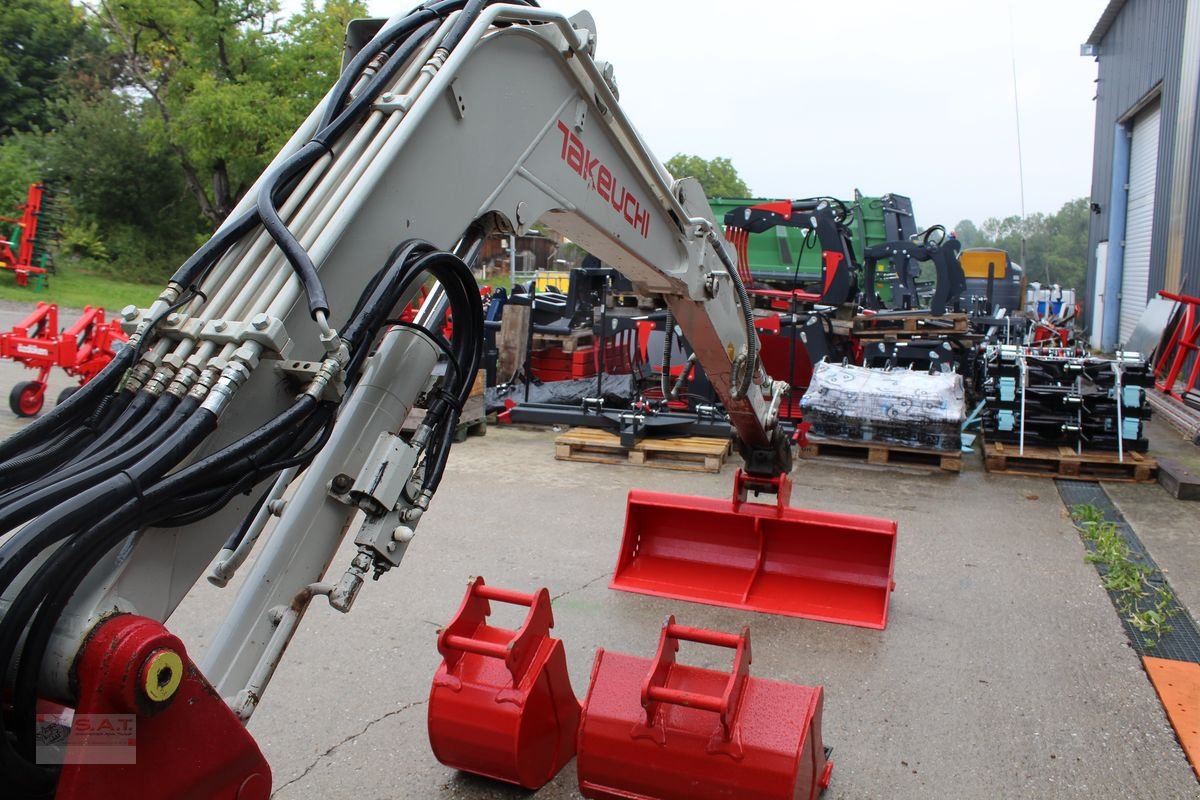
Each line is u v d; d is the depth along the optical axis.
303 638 4.63
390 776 3.46
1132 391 8.28
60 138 32.31
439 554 5.95
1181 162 16.31
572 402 10.01
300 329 1.94
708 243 3.82
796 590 5.21
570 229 3.07
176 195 33.38
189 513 1.69
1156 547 6.26
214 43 28.08
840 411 8.70
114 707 1.45
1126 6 22.03
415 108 2.14
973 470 8.57
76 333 9.18
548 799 3.31
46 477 1.64
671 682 3.01
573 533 6.44
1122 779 3.45
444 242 2.32
